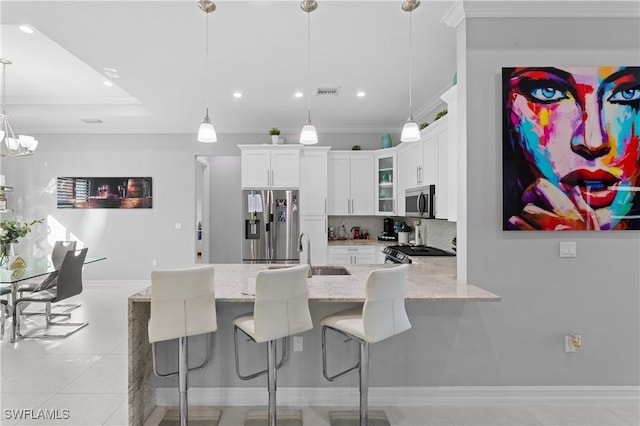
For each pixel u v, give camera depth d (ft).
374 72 11.04
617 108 7.20
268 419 6.89
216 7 7.51
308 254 8.09
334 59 10.12
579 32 7.36
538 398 7.47
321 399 7.61
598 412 7.13
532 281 7.43
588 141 7.23
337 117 16.34
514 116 7.28
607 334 7.41
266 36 8.77
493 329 7.52
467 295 6.28
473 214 7.40
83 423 6.74
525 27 7.39
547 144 7.27
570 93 7.24
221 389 7.62
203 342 7.59
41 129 18.24
